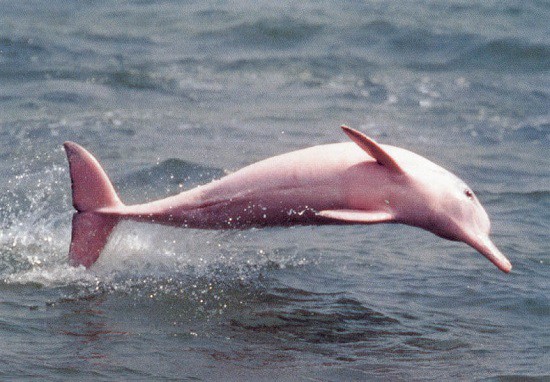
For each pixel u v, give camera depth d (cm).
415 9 10669
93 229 3319
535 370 2702
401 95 7425
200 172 4966
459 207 3200
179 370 2609
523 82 7888
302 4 11088
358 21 9956
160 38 9350
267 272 3550
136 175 4853
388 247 3919
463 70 8319
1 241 3725
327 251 3841
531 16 10212
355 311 3184
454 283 3478
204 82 7631
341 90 7562
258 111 6769
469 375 2661
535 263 3716
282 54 8825
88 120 6144
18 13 10375
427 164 3288
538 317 3159
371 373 2659
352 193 3166
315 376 2619
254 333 2952
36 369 2547
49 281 3306
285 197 3222
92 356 2667
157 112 6550
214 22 10062
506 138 6209
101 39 9156
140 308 3109
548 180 5153
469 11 10506
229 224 3325
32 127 5841
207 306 3169
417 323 3089
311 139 5981
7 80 7300
